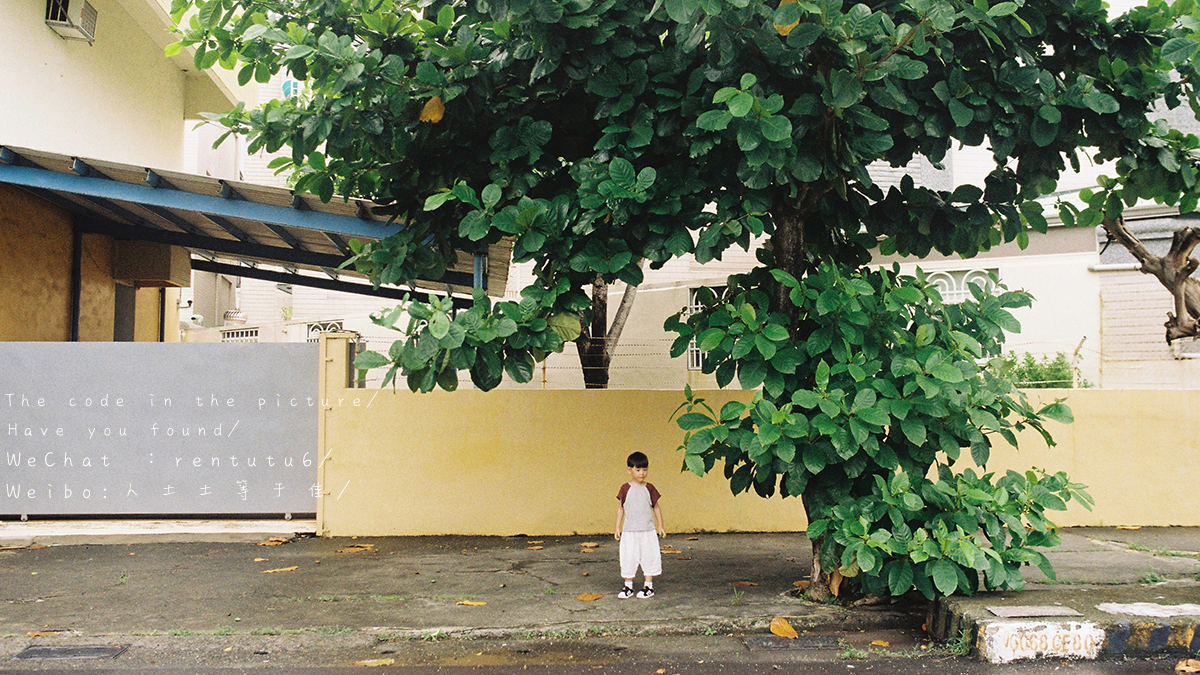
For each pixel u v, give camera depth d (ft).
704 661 16.06
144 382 28.25
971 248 21.54
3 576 22.12
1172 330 30.40
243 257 40.52
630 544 20.16
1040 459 31.04
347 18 18.79
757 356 17.57
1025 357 39.09
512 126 18.47
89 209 36.83
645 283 50.78
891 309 17.70
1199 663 15.35
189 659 16.11
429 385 16.42
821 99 16.31
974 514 17.43
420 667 15.75
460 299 43.88
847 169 16.96
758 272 20.57
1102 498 31.12
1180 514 31.12
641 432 29.37
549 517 28.73
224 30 18.48
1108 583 20.88
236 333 57.67
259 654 16.40
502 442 28.78
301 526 28.09
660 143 17.94
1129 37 18.61
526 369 17.08
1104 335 41.93
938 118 17.72
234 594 20.38
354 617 18.38
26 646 16.58
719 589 20.86
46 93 33.53
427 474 28.50
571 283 17.92
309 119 17.70
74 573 22.49
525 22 16.25
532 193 19.48
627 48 16.92
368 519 28.22
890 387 17.22
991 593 18.26
